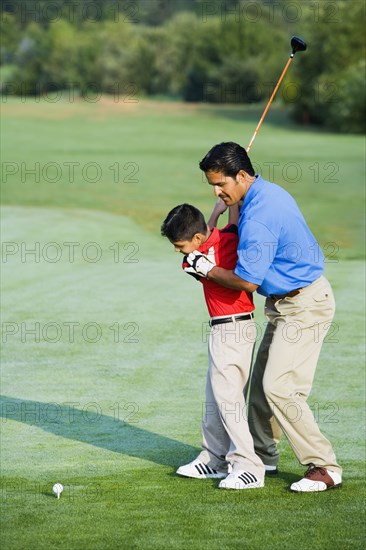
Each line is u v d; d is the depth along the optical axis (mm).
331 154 69750
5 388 14266
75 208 46312
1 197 50344
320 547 7598
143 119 104750
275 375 9305
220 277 9234
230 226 9805
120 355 16359
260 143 79875
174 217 9453
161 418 12656
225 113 113062
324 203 46500
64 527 8133
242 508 8703
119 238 34406
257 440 10000
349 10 98188
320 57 100562
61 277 25188
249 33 126250
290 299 9344
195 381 14633
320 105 100000
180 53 129625
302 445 9375
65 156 70812
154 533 7953
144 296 22156
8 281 24484
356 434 11922
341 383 14500
